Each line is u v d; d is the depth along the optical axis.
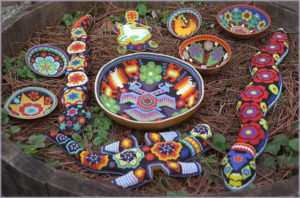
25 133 0.64
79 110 0.65
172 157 0.58
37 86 0.73
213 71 0.76
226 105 0.72
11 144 0.55
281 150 0.63
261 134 0.61
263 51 0.80
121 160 0.57
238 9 0.90
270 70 0.74
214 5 0.97
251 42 0.88
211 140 0.63
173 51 0.84
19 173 0.52
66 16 0.90
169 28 0.88
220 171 0.59
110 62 0.72
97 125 0.65
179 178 0.58
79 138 0.62
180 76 0.74
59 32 0.88
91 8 0.94
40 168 0.52
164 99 0.71
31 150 0.59
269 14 0.92
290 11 0.88
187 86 0.72
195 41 0.82
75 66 0.74
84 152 0.59
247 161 0.56
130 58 0.75
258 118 0.64
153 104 0.70
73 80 0.70
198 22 0.88
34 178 0.51
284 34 0.84
